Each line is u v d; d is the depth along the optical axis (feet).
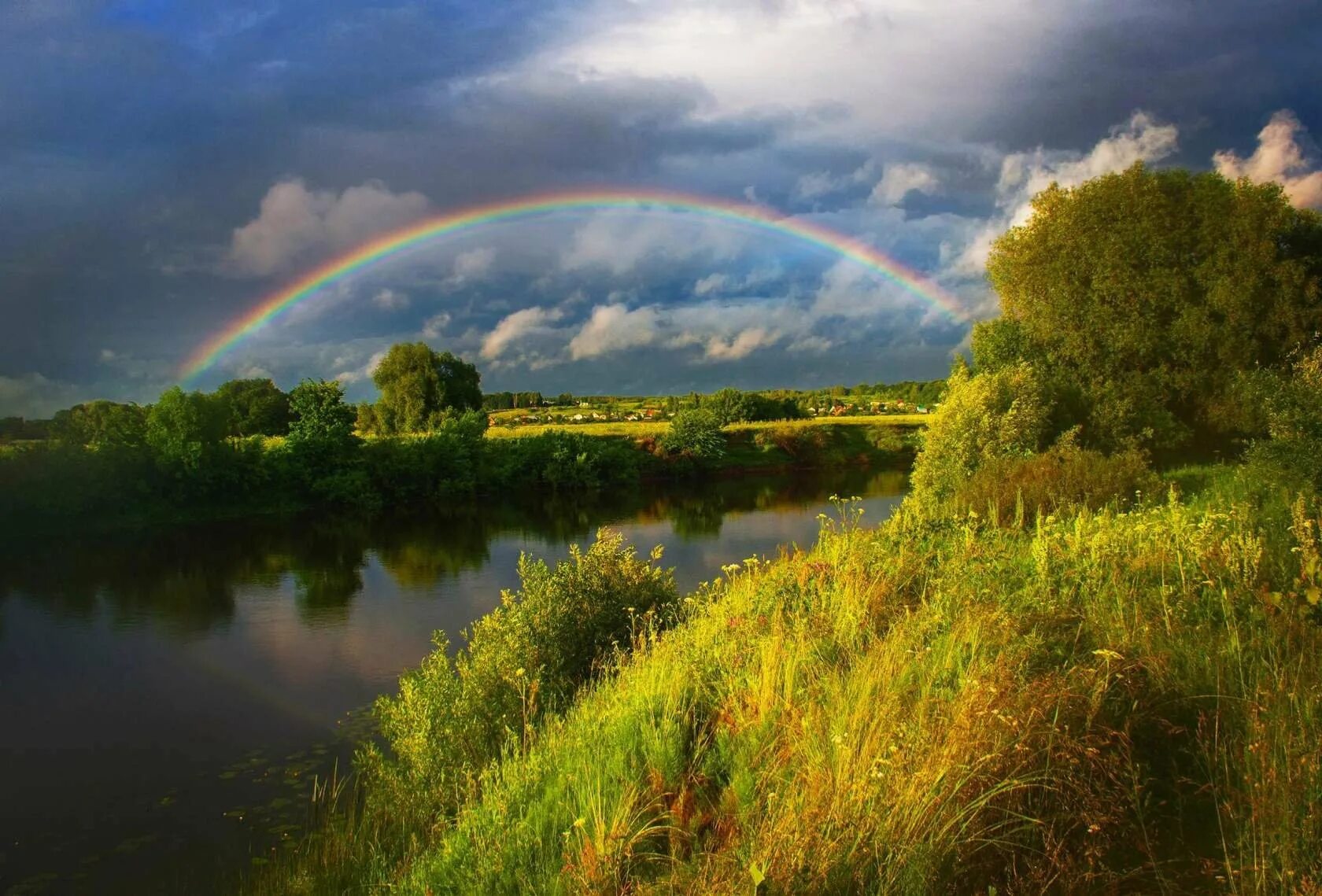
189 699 50.44
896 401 477.36
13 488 116.06
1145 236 93.45
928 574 32.58
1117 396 88.48
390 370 318.65
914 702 18.99
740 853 14.38
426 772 28.43
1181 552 28.48
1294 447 43.09
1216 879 13.21
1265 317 93.45
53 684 53.98
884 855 13.85
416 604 74.59
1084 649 21.80
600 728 22.59
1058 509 42.55
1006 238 105.09
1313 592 21.65
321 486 150.20
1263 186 95.25
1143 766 16.16
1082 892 13.09
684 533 114.52
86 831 33.94
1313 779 13.71
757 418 315.37
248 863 30.42
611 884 15.31
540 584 36.91
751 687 22.04
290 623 68.49
